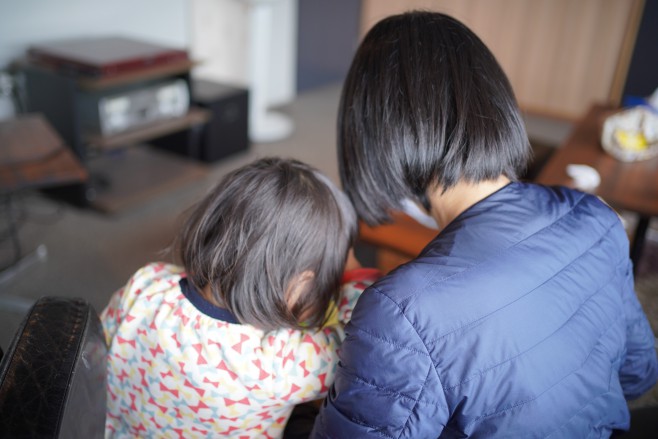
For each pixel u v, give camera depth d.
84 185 2.59
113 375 0.81
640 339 0.80
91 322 0.69
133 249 2.40
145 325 0.78
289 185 0.76
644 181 1.79
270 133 3.72
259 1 3.48
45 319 0.66
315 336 0.76
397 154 0.68
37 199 2.74
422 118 0.66
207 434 0.80
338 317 0.80
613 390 0.67
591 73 4.38
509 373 0.58
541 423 0.59
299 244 0.74
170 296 0.78
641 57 3.95
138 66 2.61
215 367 0.74
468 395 0.57
